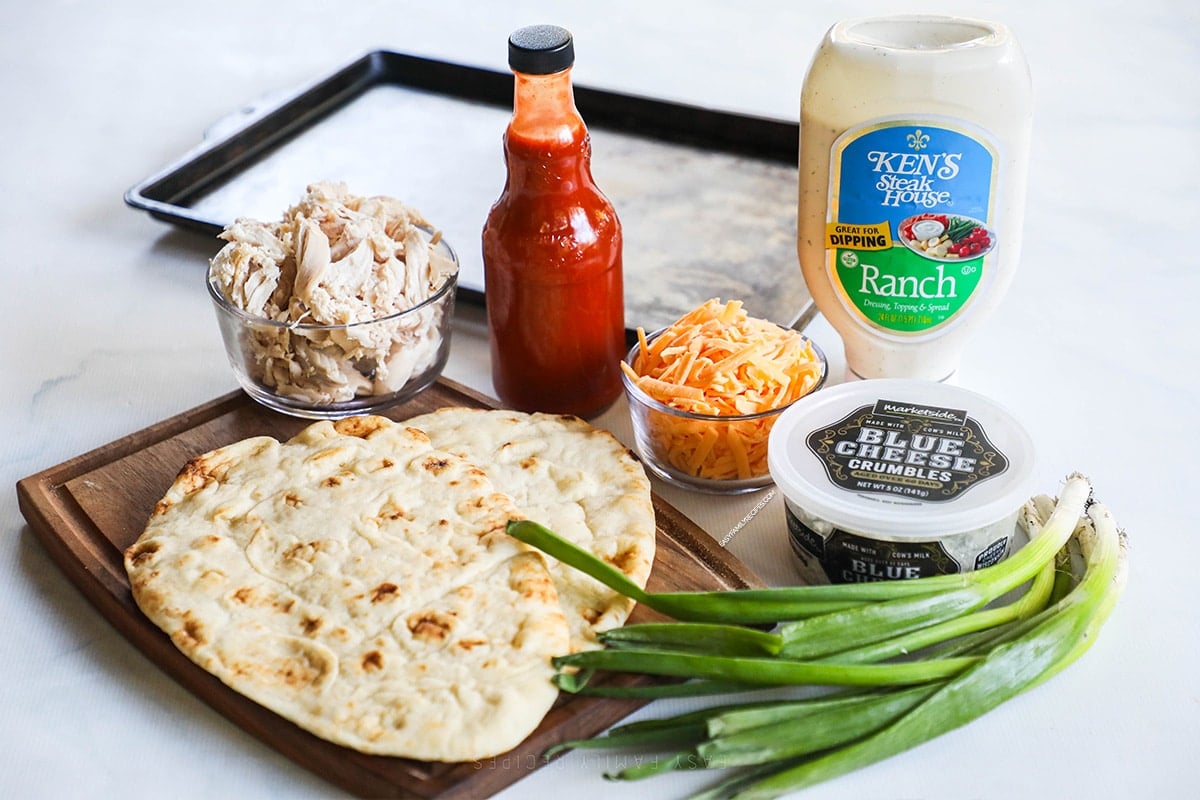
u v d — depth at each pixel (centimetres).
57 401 97
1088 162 117
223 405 93
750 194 112
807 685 73
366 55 127
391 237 93
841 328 91
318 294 88
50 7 151
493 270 90
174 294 107
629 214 110
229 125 122
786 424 83
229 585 78
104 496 87
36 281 108
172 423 91
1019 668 74
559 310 90
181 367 100
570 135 87
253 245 90
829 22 142
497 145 119
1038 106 125
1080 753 74
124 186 119
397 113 124
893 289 89
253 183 114
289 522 81
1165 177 115
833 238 88
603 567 76
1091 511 81
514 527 78
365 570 78
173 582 78
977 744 74
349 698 73
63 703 78
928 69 83
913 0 146
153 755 75
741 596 75
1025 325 100
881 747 71
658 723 73
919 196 86
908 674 73
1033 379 95
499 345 93
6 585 84
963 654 75
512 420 89
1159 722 75
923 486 78
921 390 84
